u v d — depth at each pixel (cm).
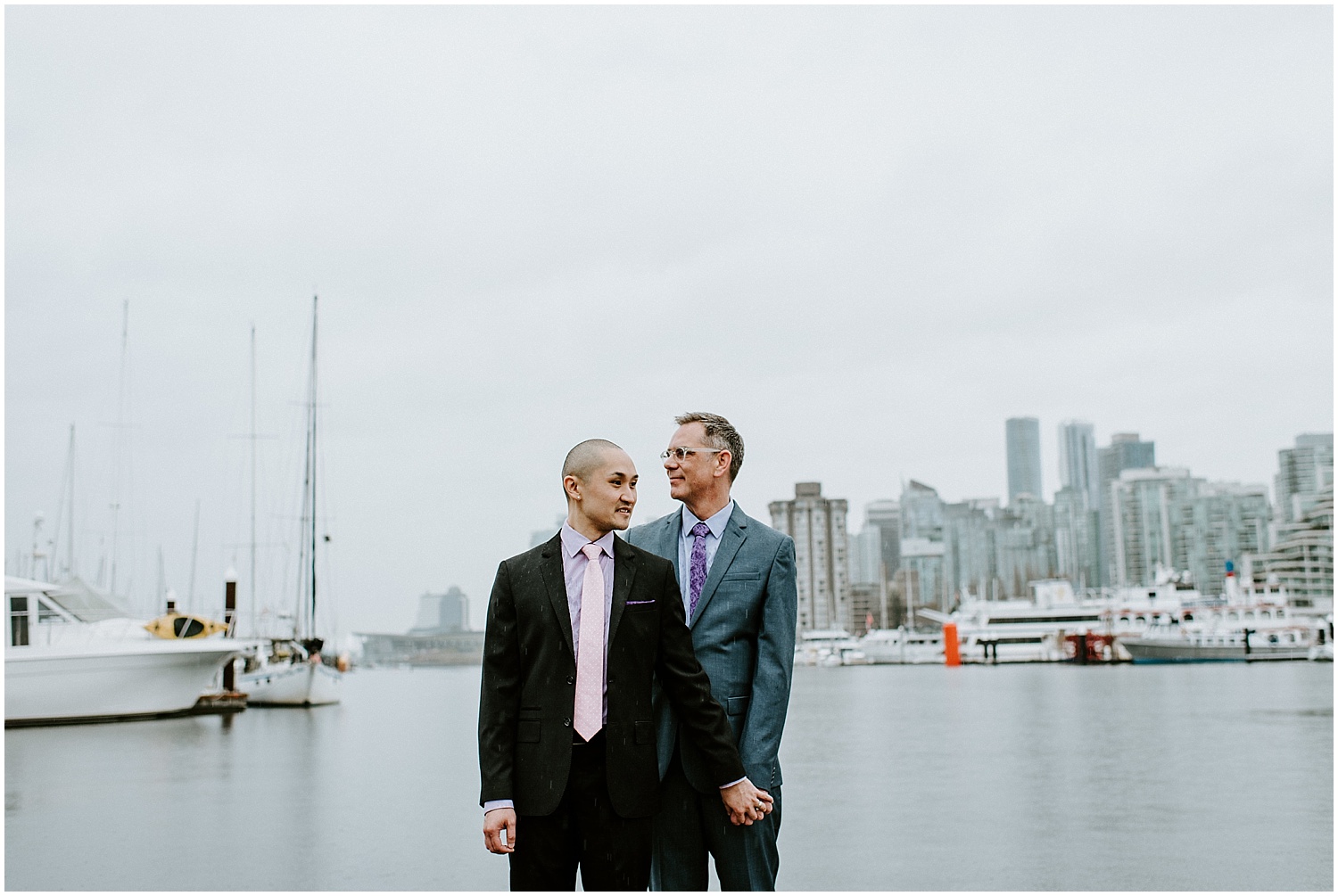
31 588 2978
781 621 467
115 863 1205
